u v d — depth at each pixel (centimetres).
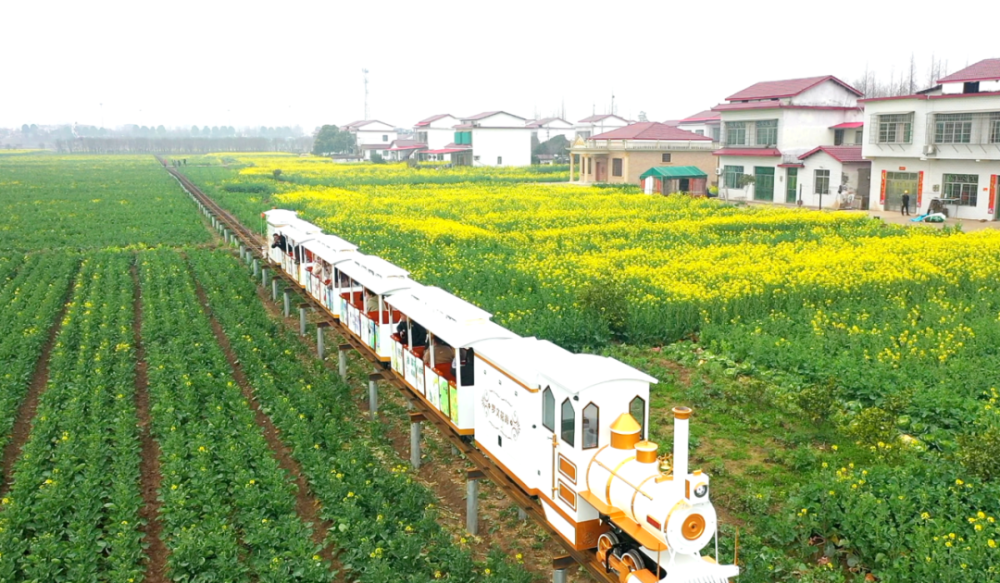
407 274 1998
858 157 5919
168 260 3853
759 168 6812
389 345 1853
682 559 912
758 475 1501
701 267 3219
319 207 5947
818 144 6631
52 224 5269
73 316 2686
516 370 1197
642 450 959
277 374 2155
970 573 1039
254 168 11538
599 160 8606
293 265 2873
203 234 4869
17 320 2602
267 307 3097
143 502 1391
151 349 2270
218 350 2228
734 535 1274
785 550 1248
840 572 1167
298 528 1281
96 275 3419
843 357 1952
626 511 955
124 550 1208
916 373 1859
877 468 1359
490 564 1234
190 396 1830
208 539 1224
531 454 1176
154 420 1766
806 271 2995
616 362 1123
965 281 2814
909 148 5353
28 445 1580
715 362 2117
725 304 2548
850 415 1719
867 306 2528
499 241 4172
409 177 9338
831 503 1259
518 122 12631
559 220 5038
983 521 1175
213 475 1472
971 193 5053
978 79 4897
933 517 1216
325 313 2408
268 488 1432
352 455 1571
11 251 4169
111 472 1518
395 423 1878
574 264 3378
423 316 1574
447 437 1477
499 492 1530
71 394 1905
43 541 1220
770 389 1858
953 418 1638
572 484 1066
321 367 2250
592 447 1047
